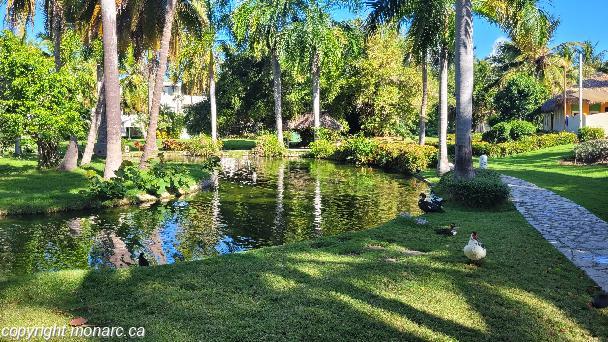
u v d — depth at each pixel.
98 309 5.54
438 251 8.29
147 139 20.22
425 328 5.10
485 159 21.41
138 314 5.38
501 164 25.47
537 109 46.47
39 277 6.66
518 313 5.53
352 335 4.91
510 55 49.84
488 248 8.46
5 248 10.14
